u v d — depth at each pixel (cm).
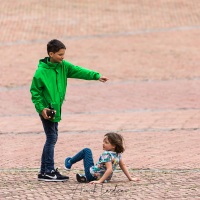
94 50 6850
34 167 2861
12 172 2717
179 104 4894
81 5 8194
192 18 7819
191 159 2973
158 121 4216
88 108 4853
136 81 5859
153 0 8362
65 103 5062
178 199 2111
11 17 7794
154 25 7619
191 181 2420
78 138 3672
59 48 2481
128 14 7925
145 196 2161
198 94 5272
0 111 4809
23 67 6341
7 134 3881
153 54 6706
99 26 7575
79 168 2792
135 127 4016
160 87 5600
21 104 5066
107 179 2430
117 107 4862
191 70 6178
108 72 6169
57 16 7838
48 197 2178
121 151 2419
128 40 7169
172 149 3256
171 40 7150
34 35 7312
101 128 4016
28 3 8238
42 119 2497
